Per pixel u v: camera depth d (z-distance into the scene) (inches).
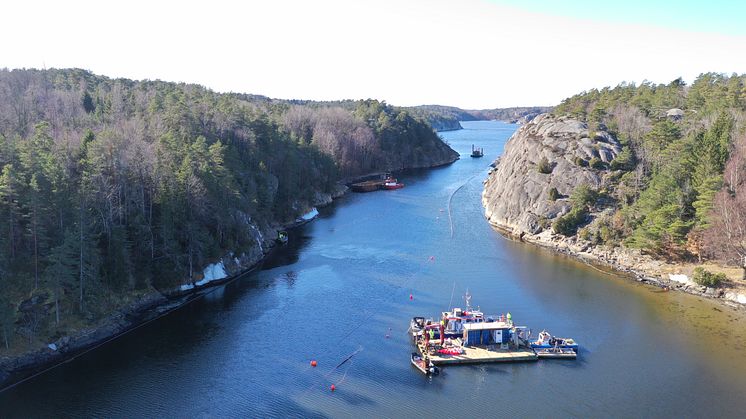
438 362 2957.7
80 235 3161.9
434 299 3875.5
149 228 3811.5
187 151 4389.8
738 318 3580.2
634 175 5305.1
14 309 2888.8
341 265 4628.4
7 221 3075.8
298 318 3521.2
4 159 3491.6
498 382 2792.8
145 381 2743.6
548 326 3452.3
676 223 4343.0
